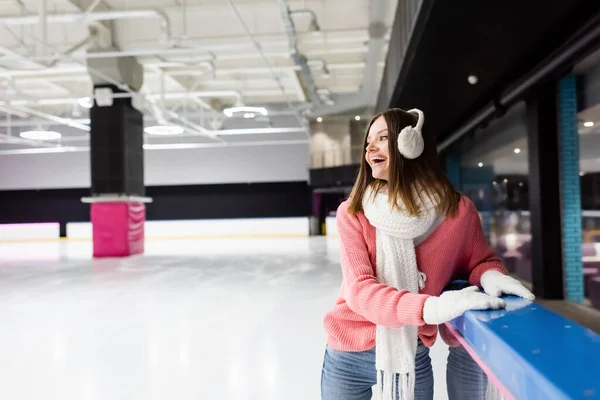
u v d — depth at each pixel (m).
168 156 22.30
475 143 10.91
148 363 3.94
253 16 10.52
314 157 20.14
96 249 13.04
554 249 6.24
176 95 13.98
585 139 6.00
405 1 6.36
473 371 1.28
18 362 4.04
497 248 9.55
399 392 1.17
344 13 10.33
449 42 5.53
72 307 6.37
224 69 13.23
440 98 8.29
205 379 3.53
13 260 12.78
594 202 5.81
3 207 22.59
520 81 6.33
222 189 22.34
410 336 1.15
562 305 5.93
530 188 6.56
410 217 1.13
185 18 10.38
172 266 10.77
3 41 11.27
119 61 12.08
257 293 7.16
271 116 21.64
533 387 0.64
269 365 3.80
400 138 1.13
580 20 4.89
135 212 13.59
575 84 6.13
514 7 4.62
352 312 1.23
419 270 1.20
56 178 22.23
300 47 12.57
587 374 0.60
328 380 1.31
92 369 3.82
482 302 0.95
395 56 7.93
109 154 12.62
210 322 5.35
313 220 22.33
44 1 8.45
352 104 18.41
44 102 13.53
